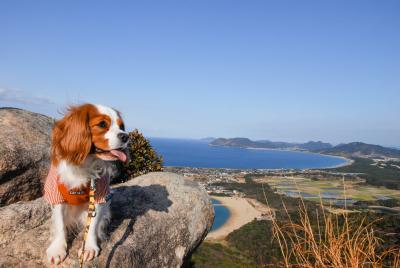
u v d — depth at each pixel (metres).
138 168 2.84
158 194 1.56
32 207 1.19
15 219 1.12
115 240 1.18
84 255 1.01
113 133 0.98
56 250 0.99
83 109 0.99
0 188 1.60
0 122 1.78
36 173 1.72
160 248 1.33
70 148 0.96
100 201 1.06
